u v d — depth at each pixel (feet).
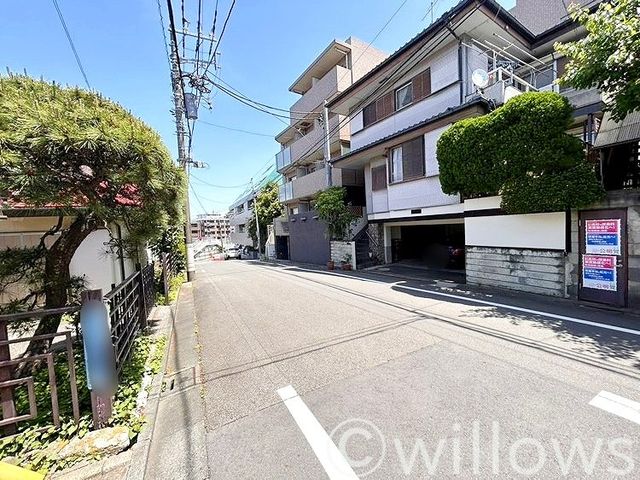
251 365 12.12
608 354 11.05
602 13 14.57
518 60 30.19
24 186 7.53
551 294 19.61
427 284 26.63
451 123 27.76
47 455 6.96
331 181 47.44
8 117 7.29
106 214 9.80
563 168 18.03
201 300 26.63
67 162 8.31
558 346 11.91
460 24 26.35
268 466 6.72
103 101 11.13
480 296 20.81
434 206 30.19
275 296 25.89
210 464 6.89
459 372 10.26
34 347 11.12
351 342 13.70
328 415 8.38
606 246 16.97
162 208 12.34
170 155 11.29
